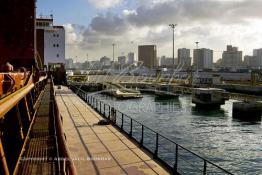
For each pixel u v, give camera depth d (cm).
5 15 1532
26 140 911
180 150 2628
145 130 3512
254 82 8456
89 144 1465
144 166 1145
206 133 3469
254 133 3484
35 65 1606
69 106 3075
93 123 2047
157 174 1062
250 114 4606
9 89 638
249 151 2697
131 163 1179
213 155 2559
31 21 1567
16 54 1569
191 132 3509
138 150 1367
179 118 4612
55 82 6700
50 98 2419
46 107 1964
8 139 811
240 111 4628
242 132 3534
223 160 2427
